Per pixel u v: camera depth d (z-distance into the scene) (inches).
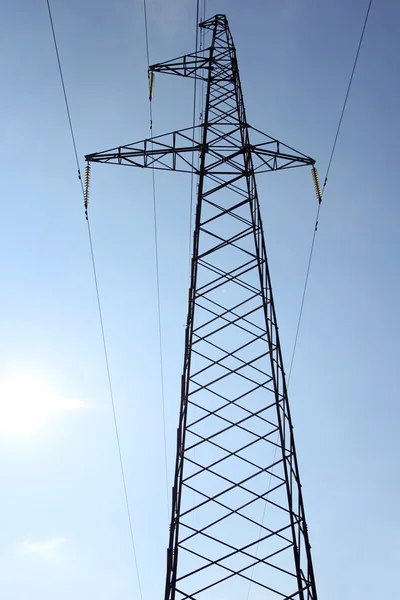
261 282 845.2
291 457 741.9
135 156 936.9
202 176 921.5
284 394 775.7
